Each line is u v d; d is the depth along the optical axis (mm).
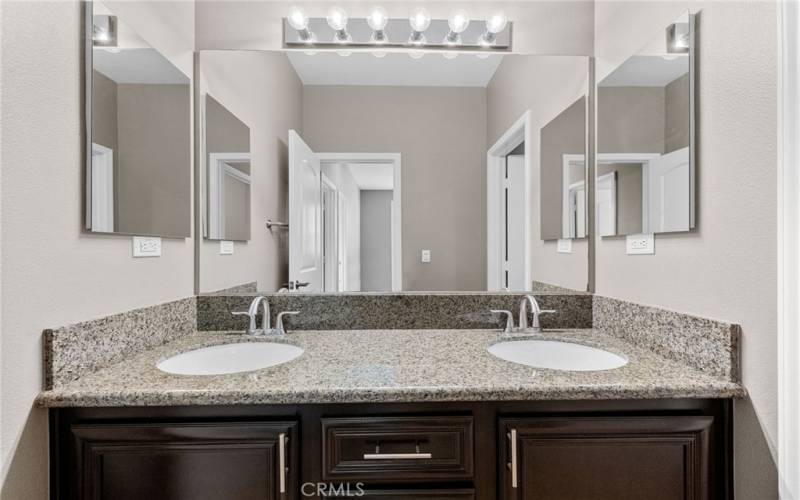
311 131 1666
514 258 1684
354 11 1641
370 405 978
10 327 812
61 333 921
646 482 974
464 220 1698
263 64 1626
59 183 927
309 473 967
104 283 1073
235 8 1613
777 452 855
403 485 980
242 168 1619
